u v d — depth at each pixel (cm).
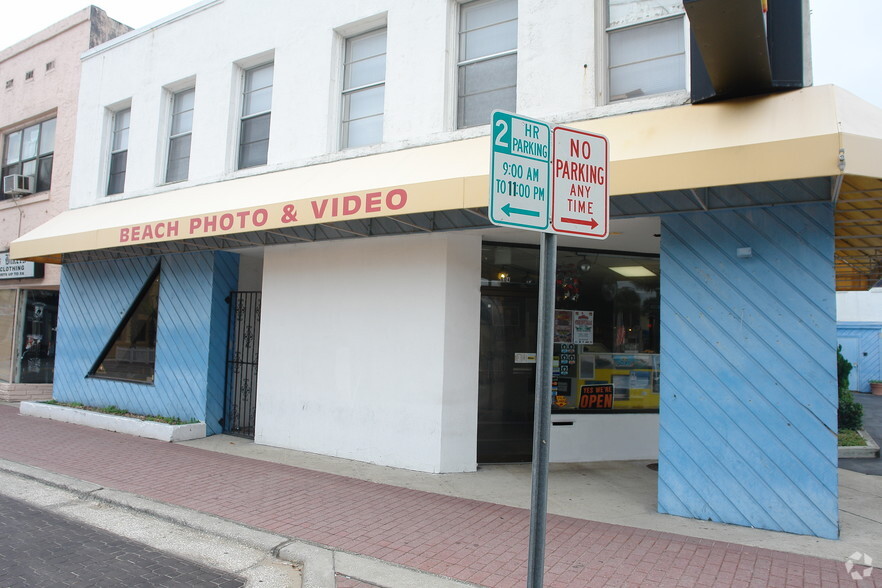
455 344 760
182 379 1012
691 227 600
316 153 891
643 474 773
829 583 436
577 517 593
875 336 2264
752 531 546
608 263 873
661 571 459
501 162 294
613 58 692
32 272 1341
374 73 877
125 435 989
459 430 761
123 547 527
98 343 1166
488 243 820
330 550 506
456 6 799
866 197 533
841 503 657
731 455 568
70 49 1330
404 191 656
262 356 928
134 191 1117
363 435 810
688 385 591
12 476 758
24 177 1391
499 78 765
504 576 453
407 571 463
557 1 709
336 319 851
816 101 522
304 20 927
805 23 564
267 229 771
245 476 738
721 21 461
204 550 523
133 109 1151
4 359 1425
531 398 838
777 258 558
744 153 493
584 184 324
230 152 994
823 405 534
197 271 1010
